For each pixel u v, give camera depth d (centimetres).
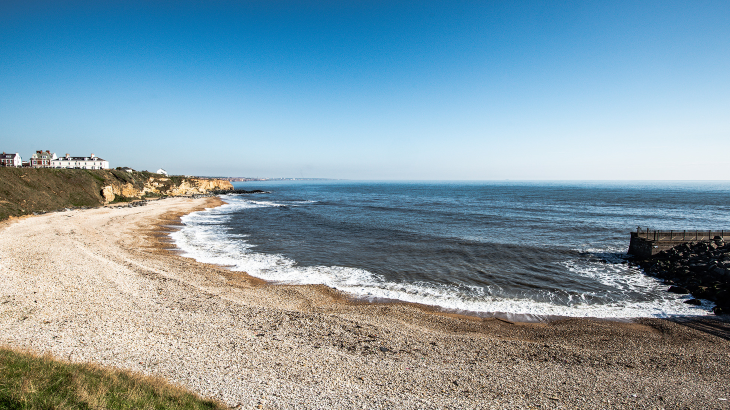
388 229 4700
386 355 1373
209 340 1409
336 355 1347
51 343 1277
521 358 1400
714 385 1199
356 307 1977
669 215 6219
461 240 3900
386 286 2380
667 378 1249
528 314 1944
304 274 2622
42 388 790
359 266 2862
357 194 14362
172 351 1288
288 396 1025
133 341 1353
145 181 9644
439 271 2736
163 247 3388
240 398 988
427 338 1573
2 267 2253
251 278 2489
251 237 4084
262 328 1572
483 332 1700
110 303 1769
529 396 1099
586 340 1617
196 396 947
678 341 1606
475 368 1293
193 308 1772
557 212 6756
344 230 4619
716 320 1855
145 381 973
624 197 11238
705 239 3159
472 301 2130
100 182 7431
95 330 1434
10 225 3881
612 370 1309
